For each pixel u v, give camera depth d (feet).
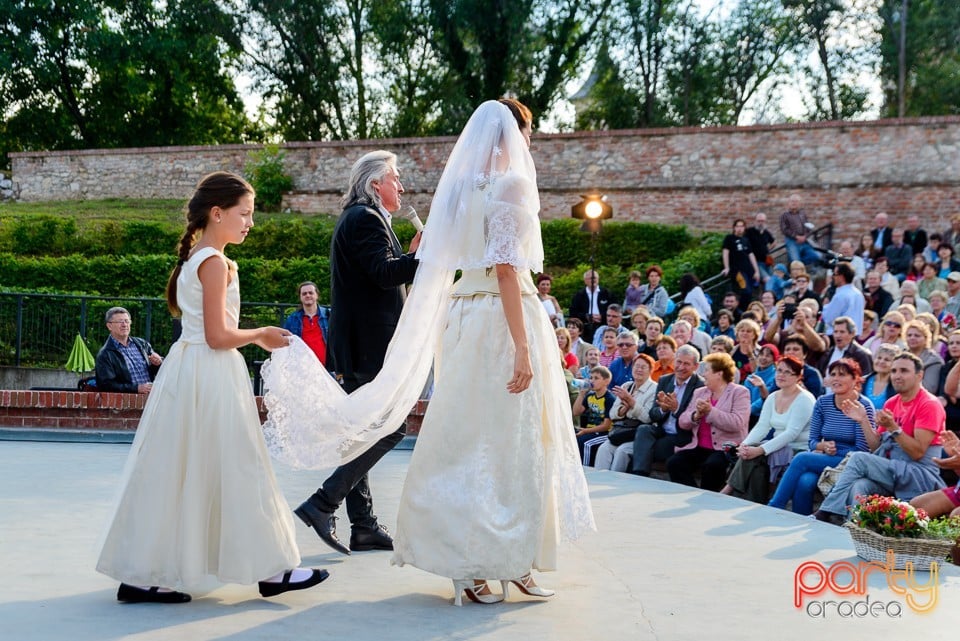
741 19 131.85
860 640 12.73
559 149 86.99
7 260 72.79
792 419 27.35
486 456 13.33
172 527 12.75
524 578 14.06
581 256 77.25
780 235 80.48
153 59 127.65
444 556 13.11
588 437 33.50
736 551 18.03
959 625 13.67
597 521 20.72
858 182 79.05
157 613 12.60
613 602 14.01
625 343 37.22
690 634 12.58
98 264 72.28
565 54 121.70
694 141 83.46
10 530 17.79
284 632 11.90
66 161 102.42
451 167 14.01
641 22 125.59
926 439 23.39
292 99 130.82
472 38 118.32
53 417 36.17
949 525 17.84
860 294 43.62
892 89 133.80
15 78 132.26
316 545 17.33
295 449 14.24
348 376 16.94
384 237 16.53
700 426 29.76
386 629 12.22
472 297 13.78
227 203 13.30
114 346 37.52
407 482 13.56
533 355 13.65
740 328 37.17
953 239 64.18
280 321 53.98
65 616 12.34
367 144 92.79
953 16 129.29
